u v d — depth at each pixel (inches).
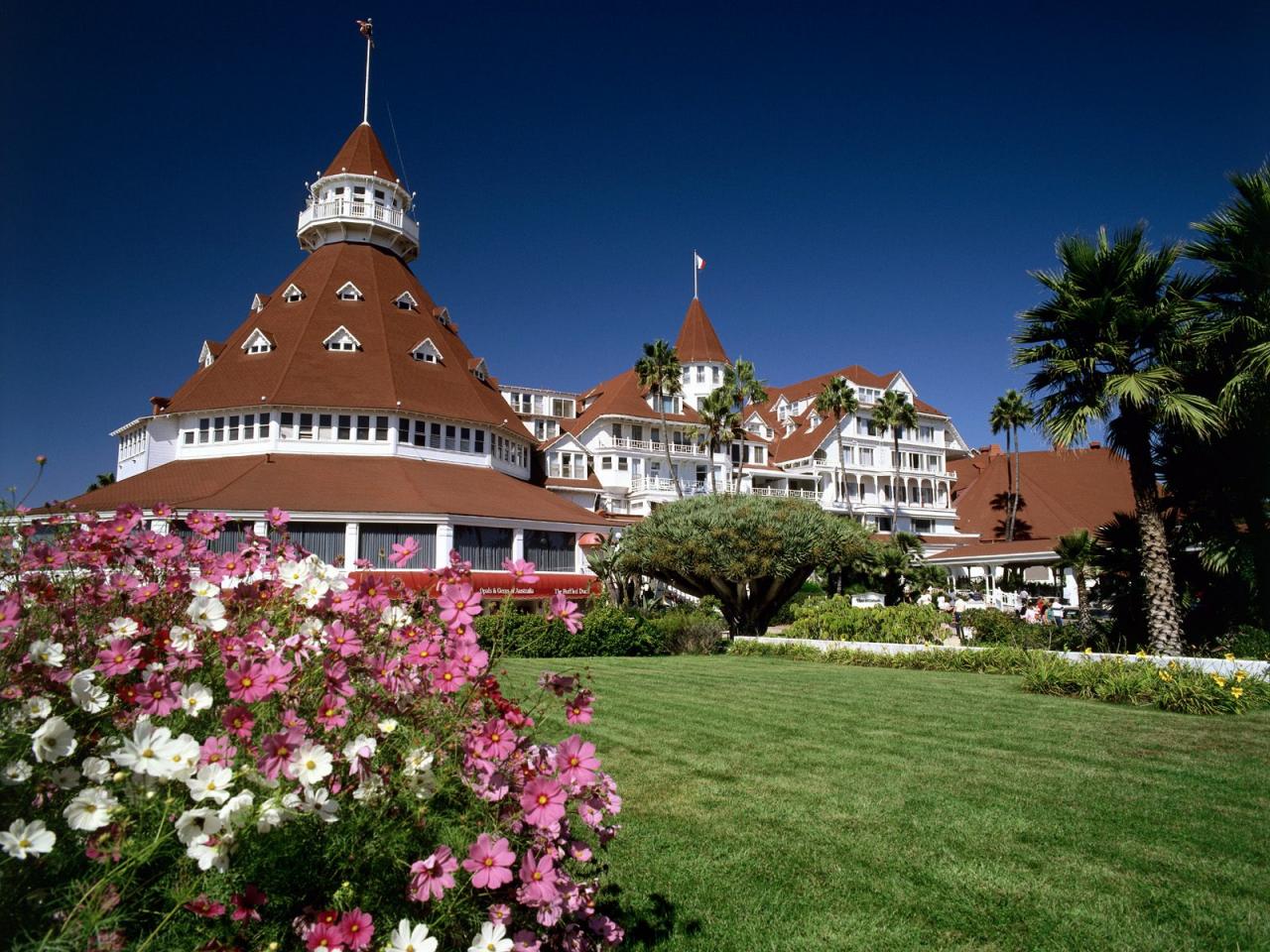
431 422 1895.9
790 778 325.7
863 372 3238.2
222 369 1934.1
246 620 172.1
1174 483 717.3
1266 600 655.8
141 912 123.5
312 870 130.4
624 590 1366.9
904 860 238.4
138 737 115.6
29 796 124.5
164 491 1536.7
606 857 238.2
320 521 1438.2
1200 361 666.2
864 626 971.3
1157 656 627.2
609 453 2662.4
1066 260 727.7
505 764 145.7
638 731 420.2
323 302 2060.8
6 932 108.1
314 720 144.3
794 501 1205.1
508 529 1616.6
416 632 165.2
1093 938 190.7
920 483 3196.4
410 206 2470.5
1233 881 222.4
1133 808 285.9
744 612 1187.3
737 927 195.8
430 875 122.4
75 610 154.4
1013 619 929.5
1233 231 645.3
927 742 395.5
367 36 2513.5
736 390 2561.5
